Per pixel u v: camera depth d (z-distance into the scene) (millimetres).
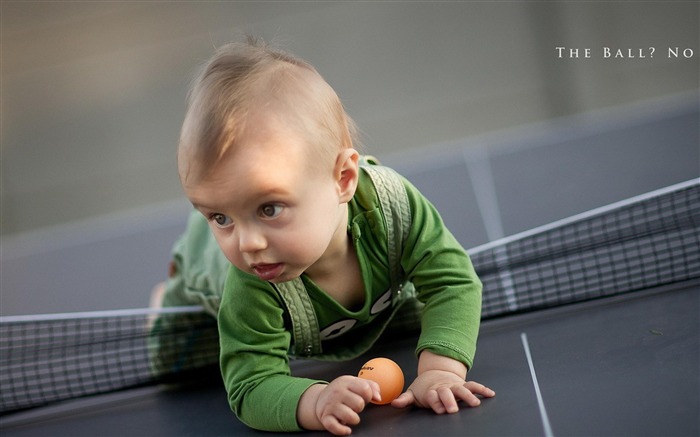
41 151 8586
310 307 1941
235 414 2000
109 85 8594
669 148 4250
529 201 3957
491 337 2236
